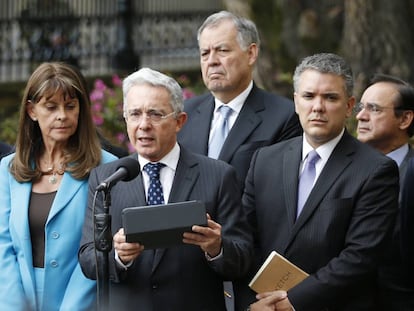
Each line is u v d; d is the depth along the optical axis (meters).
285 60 26.39
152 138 10.08
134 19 31.53
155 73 10.19
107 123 19.45
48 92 10.88
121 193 10.21
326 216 10.32
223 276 10.10
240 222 10.21
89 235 10.20
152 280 9.99
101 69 31.16
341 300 10.28
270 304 10.09
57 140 10.97
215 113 12.33
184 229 9.27
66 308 10.50
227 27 12.17
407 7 23.55
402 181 11.44
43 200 10.93
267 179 10.76
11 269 10.68
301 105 10.48
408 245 10.91
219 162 10.41
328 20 27.08
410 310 10.98
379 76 12.30
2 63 30.72
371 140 12.17
